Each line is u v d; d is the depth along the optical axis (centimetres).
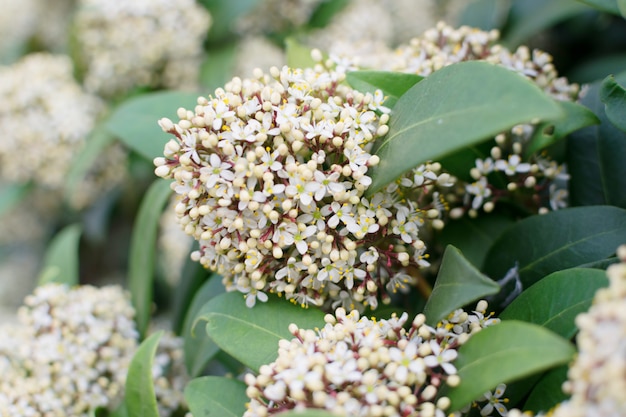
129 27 51
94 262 66
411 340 33
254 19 58
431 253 39
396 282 36
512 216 39
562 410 29
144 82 54
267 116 34
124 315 43
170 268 59
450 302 32
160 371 41
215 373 45
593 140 39
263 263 35
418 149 32
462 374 32
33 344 41
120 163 57
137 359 36
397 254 35
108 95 55
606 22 52
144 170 57
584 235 36
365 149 35
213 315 36
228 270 36
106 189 59
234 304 36
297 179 34
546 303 33
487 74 32
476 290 32
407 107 34
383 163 34
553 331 33
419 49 41
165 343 43
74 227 49
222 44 58
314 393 31
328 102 35
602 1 37
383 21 58
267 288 36
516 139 38
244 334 35
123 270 66
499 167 37
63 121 53
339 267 34
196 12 53
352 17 58
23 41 68
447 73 33
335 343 33
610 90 35
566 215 36
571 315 33
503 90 31
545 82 39
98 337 41
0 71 57
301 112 35
